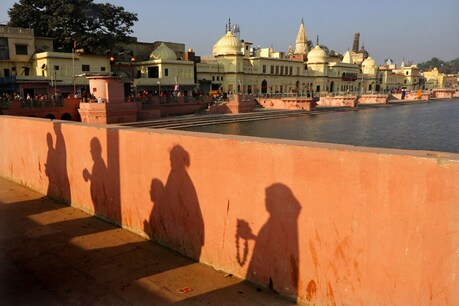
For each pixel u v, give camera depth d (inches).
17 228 211.3
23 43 1414.9
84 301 140.9
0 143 319.3
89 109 1120.8
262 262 145.8
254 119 1581.0
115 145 204.5
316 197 126.9
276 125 1457.9
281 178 135.4
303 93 2554.1
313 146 127.1
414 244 108.3
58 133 246.7
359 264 119.7
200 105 1670.8
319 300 130.6
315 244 129.3
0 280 156.6
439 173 101.8
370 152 113.9
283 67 2608.3
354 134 1218.6
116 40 1658.5
